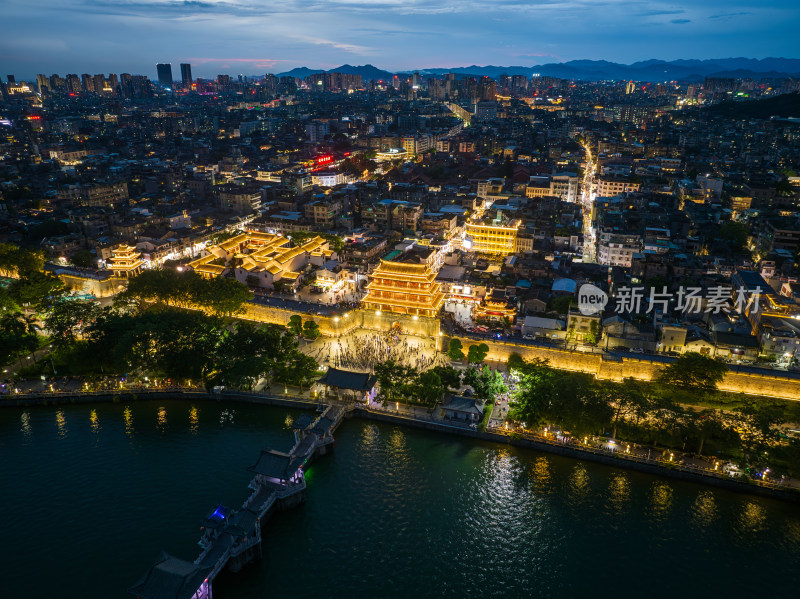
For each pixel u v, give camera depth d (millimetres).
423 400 169375
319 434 150875
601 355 185625
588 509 133000
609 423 151000
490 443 158000
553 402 155000
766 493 136625
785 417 152375
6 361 185500
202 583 103438
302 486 133500
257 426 163625
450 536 124375
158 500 131500
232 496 133250
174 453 150000
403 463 149250
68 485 136625
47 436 157625
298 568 115438
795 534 126250
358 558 118250
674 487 140750
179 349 182000
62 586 108188
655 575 114812
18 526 122938
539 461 150625
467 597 109250
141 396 178250
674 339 193375
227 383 173125
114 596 106188
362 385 171500
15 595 105875
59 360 194125
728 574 115312
